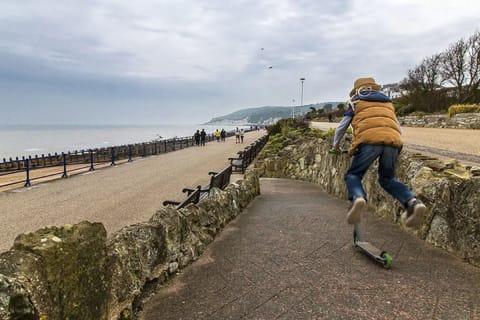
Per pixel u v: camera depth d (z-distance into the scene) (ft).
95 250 6.64
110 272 7.30
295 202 25.94
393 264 11.21
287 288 9.68
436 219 12.96
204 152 91.66
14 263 5.16
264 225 17.48
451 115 79.77
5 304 4.60
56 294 5.51
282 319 8.00
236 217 19.72
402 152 18.81
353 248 13.15
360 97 10.85
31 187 40.40
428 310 8.20
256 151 73.46
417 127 91.15
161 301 9.09
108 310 7.05
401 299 8.79
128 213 27.32
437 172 14.84
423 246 12.91
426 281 9.80
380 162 10.45
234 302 8.93
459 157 25.90
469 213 11.05
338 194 29.60
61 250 5.77
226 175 28.68
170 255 10.85
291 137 63.93
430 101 119.44
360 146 10.41
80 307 6.04
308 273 10.72
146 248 9.53
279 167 51.80
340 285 9.75
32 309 4.97
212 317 8.20
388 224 16.65
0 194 36.04
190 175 49.32
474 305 8.39
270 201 26.73
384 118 10.32
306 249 13.17
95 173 53.11
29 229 23.18
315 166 43.96
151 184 41.88
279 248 13.41
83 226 6.74
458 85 114.42
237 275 10.75
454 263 11.05
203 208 15.62
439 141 43.78
